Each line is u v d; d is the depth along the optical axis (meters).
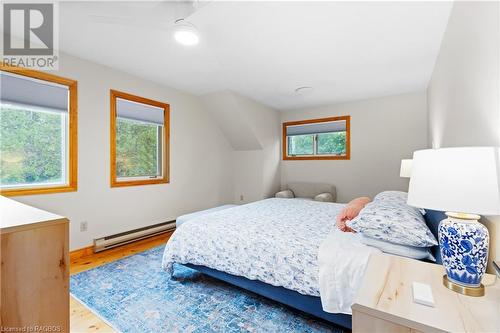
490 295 0.86
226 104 4.23
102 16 1.99
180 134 3.99
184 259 2.10
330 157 4.74
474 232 0.88
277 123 5.25
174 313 1.73
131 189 3.28
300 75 3.27
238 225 2.10
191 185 4.21
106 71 2.99
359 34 2.22
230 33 2.21
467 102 1.40
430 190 0.89
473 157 0.81
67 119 2.71
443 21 1.99
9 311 0.66
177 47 2.52
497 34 0.98
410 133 3.99
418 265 1.13
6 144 2.35
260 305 1.83
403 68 2.99
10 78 2.30
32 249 0.70
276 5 1.81
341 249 1.51
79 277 2.26
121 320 1.65
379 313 0.78
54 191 2.54
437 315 0.76
